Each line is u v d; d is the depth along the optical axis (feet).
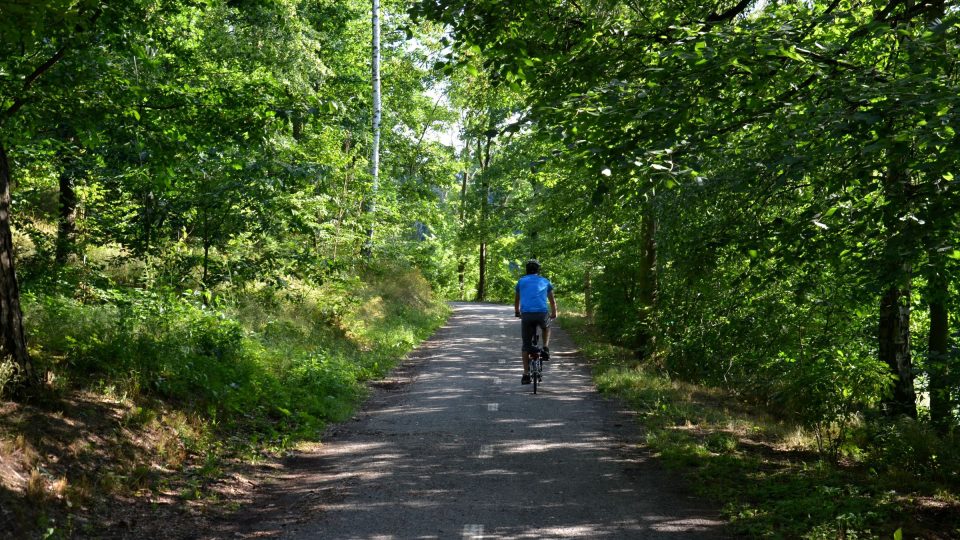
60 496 17.39
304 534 17.60
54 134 36.81
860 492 20.17
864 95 20.06
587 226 63.87
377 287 81.05
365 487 21.84
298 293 53.11
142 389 25.23
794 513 18.39
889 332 35.76
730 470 23.12
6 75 25.16
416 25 25.98
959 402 32.48
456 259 192.85
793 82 25.50
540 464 24.53
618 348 61.57
